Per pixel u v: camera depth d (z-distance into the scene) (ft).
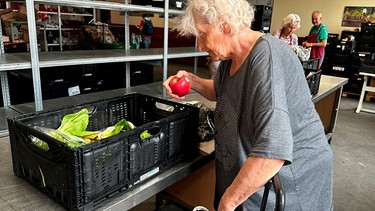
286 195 3.39
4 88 7.88
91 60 7.80
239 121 3.26
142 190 3.37
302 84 3.19
